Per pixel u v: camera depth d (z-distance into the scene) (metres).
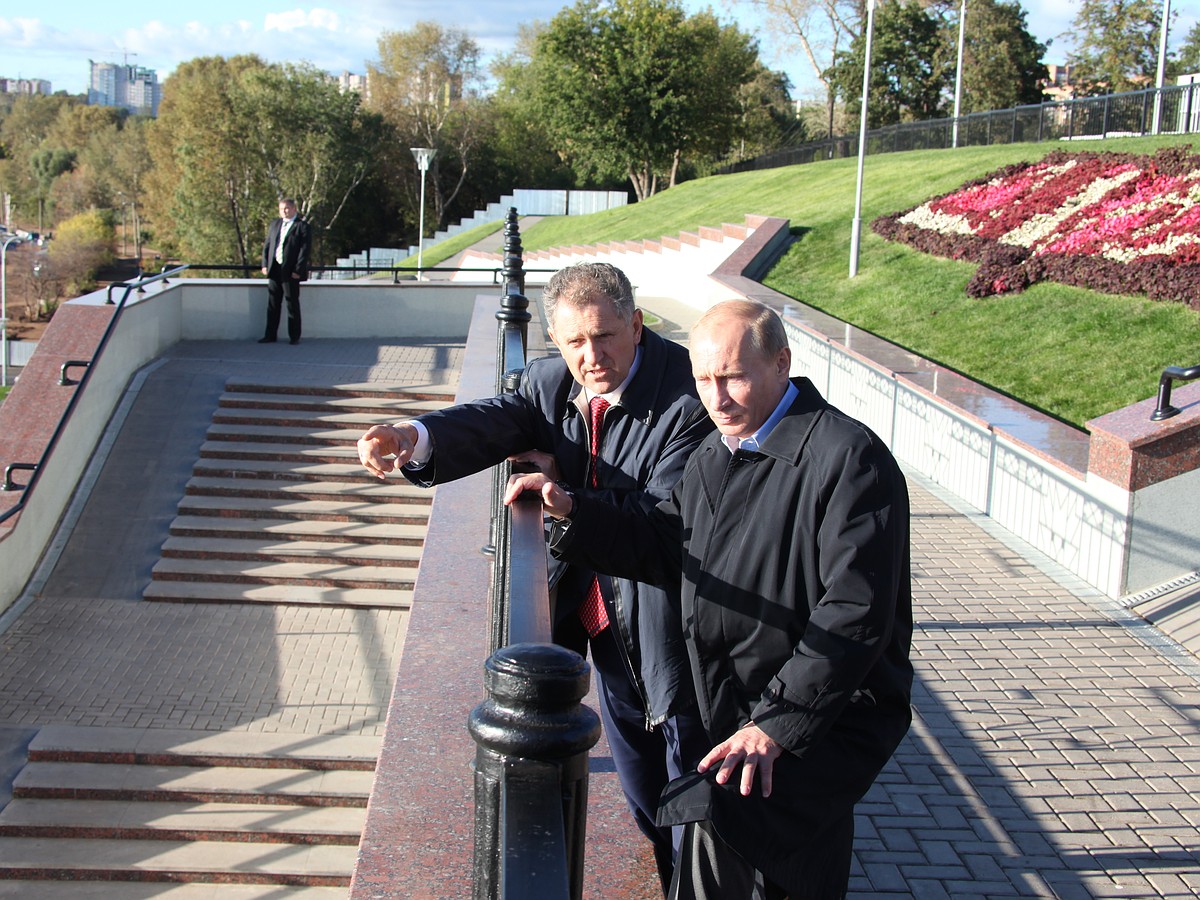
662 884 2.75
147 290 15.58
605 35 48.38
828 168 28.16
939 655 6.12
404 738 3.19
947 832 4.44
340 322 17.28
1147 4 49.09
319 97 62.84
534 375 3.29
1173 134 18.34
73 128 126.00
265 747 9.12
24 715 9.44
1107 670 5.94
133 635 10.79
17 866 8.16
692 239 21.73
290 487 12.77
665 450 2.97
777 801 2.23
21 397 12.36
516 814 1.30
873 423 11.09
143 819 8.54
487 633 3.85
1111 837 4.40
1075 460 7.54
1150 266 11.59
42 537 11.81
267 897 8.05
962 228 16.34
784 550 2.35
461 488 5.68
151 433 13.49
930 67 50.91
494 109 70.56
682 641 2.92
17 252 79.25
